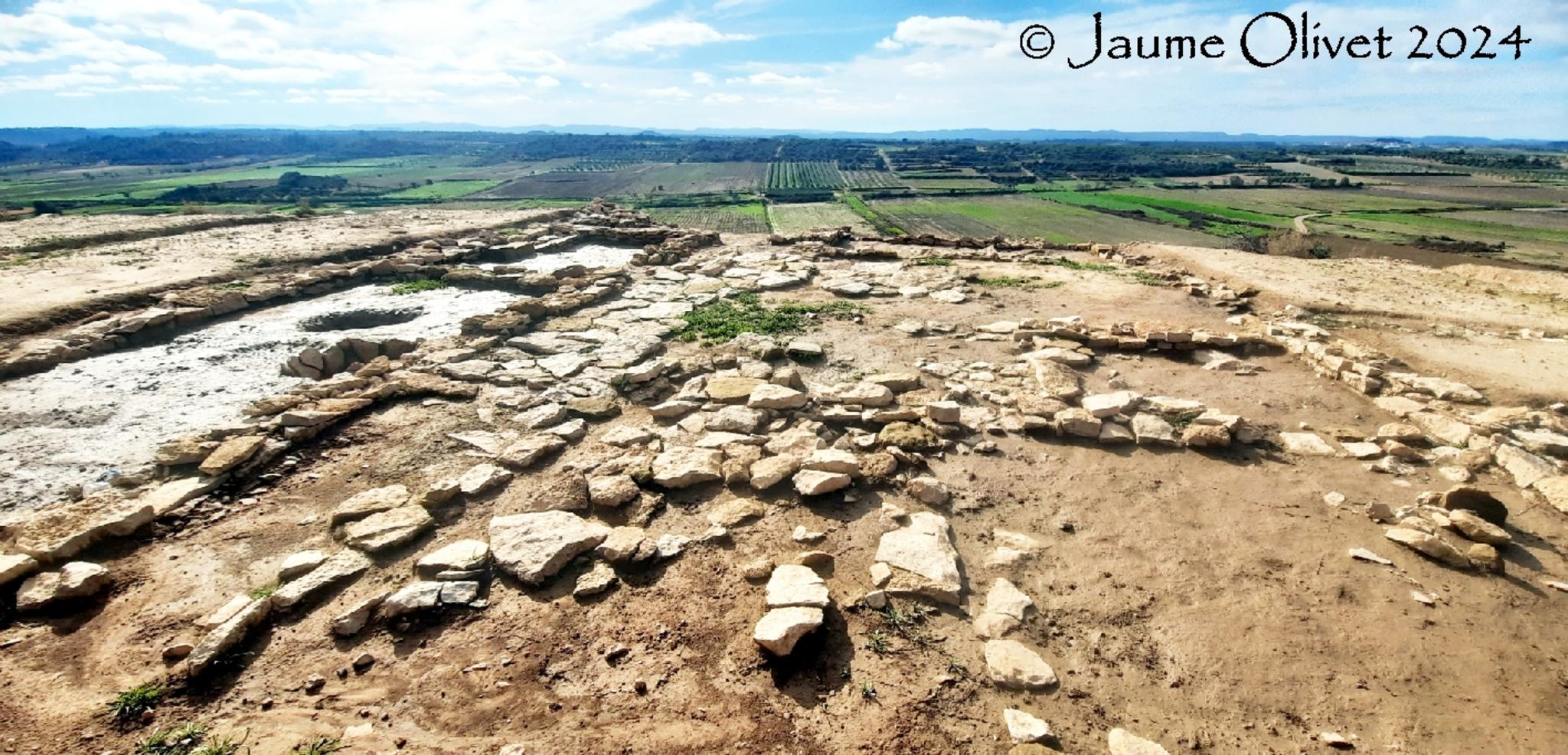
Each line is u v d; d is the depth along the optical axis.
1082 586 5.71
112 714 4.42
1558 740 4.34
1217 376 10.12
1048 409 8.60
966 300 13.76
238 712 4.47
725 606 5.40
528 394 9.10
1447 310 12.91
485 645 5.04
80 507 6.27
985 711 4.52
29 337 10.75
